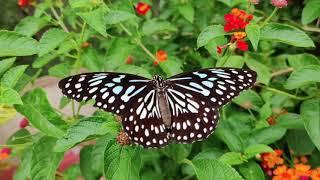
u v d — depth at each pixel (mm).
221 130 210
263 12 289
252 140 212
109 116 191
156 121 165
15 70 185
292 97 238
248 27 203
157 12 358
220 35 209
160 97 167
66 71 254
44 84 437
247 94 237
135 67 220
